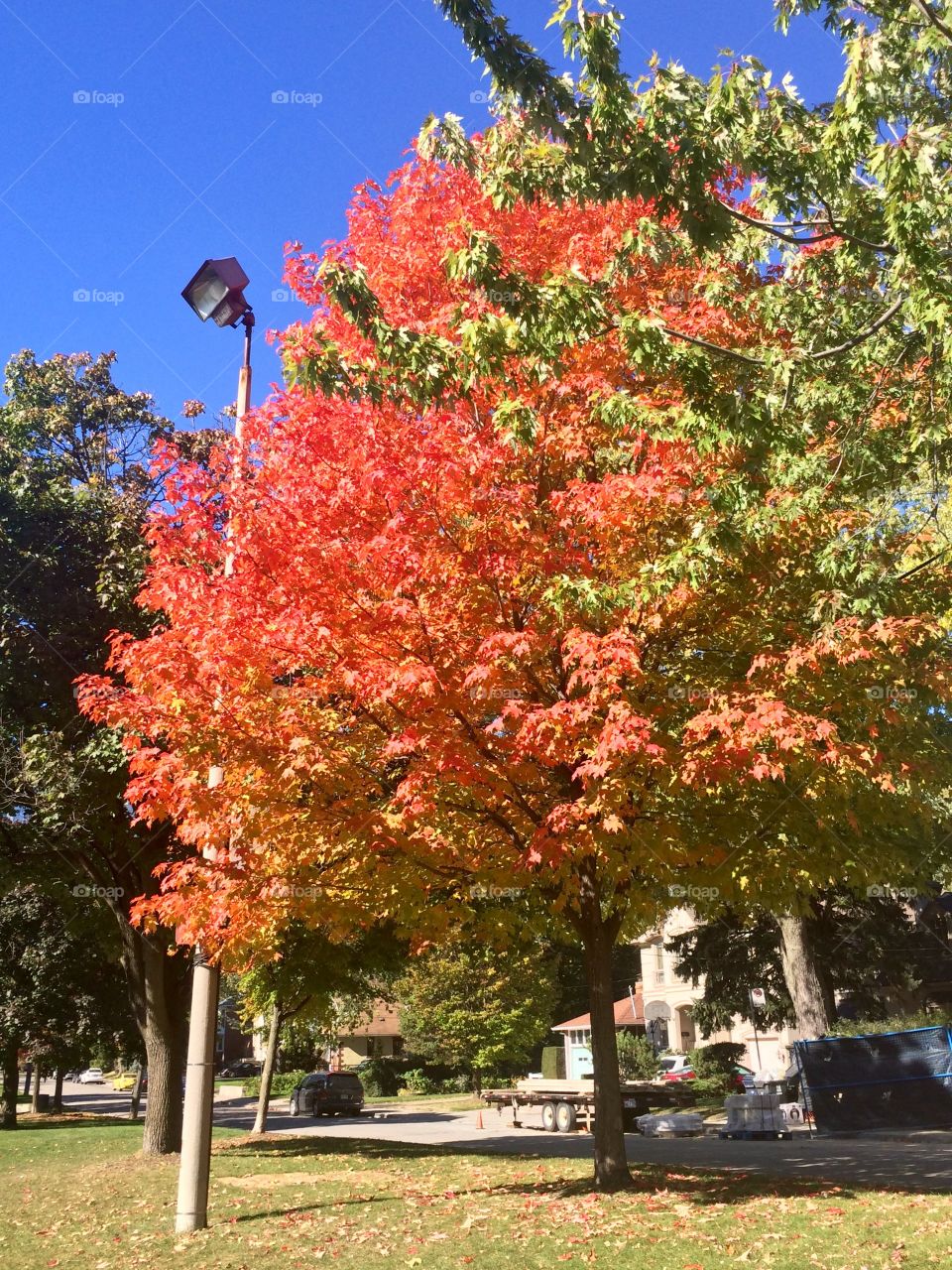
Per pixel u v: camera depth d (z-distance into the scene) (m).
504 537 9.83
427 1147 20.58
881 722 10.30
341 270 7.41
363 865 10.75
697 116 7.07
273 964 22.31
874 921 30.03
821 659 9.52
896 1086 19.98
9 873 19.53
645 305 10.51
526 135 7.77
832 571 9.15
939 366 8.30
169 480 10.74
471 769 9.45
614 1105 12.07
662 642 11.02
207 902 10.47
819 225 7.95
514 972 44.59
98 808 17.22
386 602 9.40
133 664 10.30
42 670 16.77
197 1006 11.82
